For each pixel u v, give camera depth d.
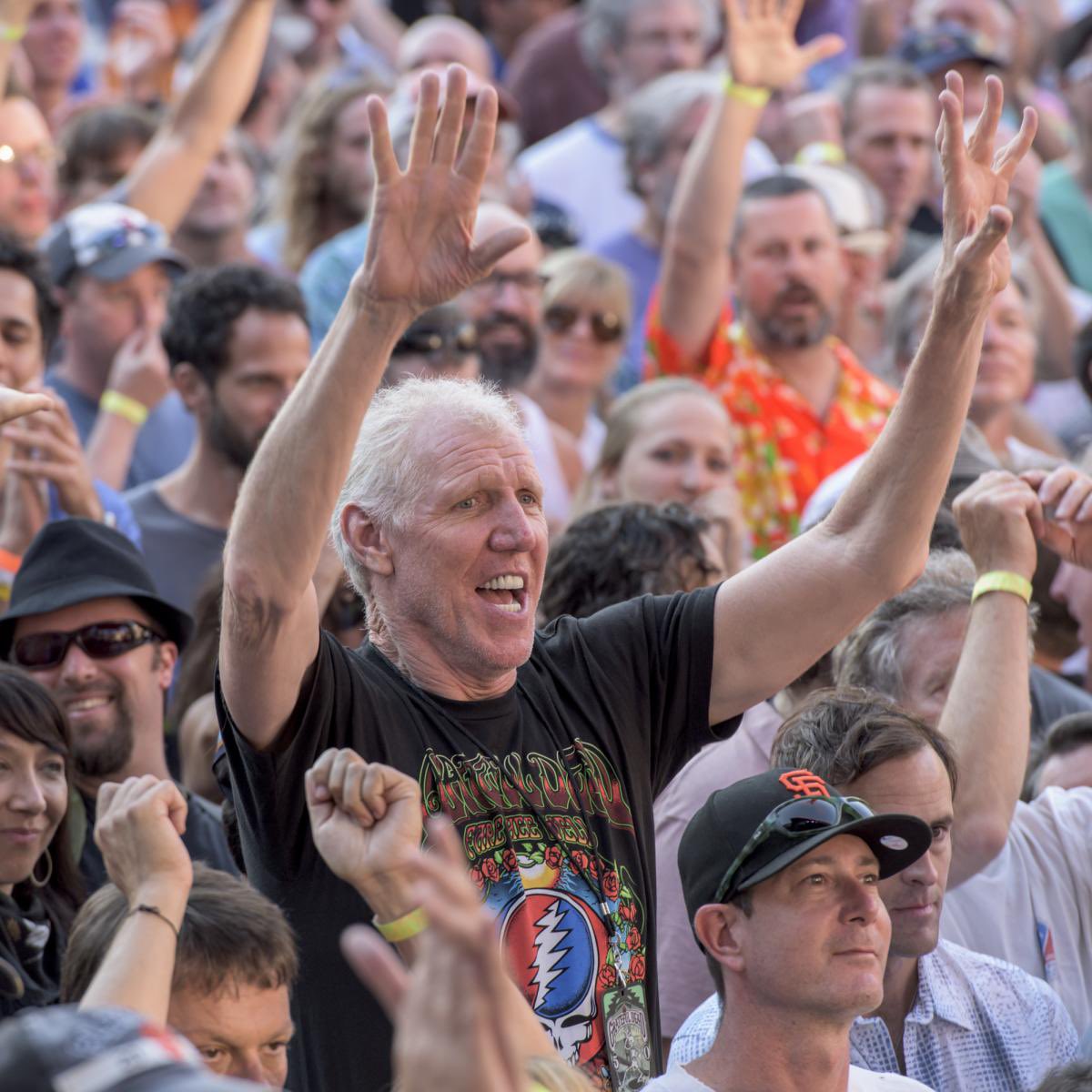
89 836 15.69
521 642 12.06
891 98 31.22
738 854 11.12
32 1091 6.07
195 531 21.22
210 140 25.62
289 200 29.00
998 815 14.76
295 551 10.85
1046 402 29.66
